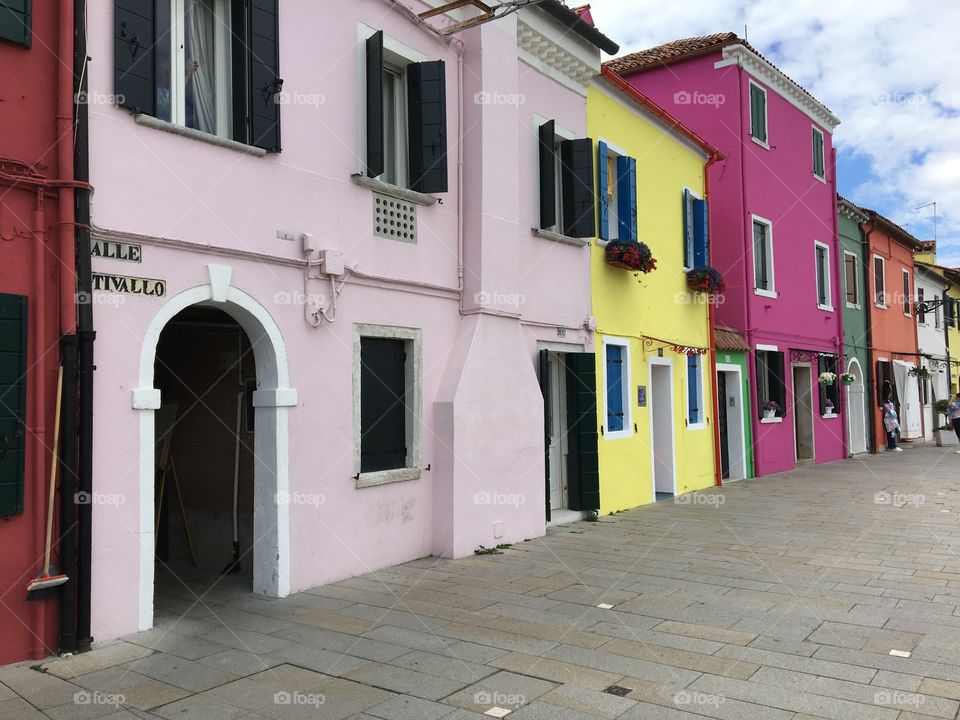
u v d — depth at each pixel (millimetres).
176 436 8891
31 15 5496
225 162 6738
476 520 9117
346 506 7832
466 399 9023
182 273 6379
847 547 9484
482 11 9586
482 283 9406
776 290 19203
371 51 8094
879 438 25078
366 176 8102
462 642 5824
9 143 5371
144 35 6117
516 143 10102
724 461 17203
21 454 5312
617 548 9422
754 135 18375
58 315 5559
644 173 13969
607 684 4965
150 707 4605
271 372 7164
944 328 33094
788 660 5418
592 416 11617
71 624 5520
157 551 8852
